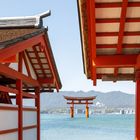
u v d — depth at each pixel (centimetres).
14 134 948
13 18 1092
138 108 776
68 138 3059
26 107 1082
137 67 757
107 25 683
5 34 945
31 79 1154
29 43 915
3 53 732
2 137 855
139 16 656
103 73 945
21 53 1048
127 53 770
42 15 1061
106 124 5778
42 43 1055
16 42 793
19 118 988
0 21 1095
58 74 1300
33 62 1201
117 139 2959
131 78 940
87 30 678
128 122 6781
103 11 641
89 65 851
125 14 632
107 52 770
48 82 1277
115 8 632
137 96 777
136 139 774
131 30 702
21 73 1020
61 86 1377
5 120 873
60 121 7125
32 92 1292
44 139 2981
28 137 1106
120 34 695
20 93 1002
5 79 1072
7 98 1207
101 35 712
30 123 1138
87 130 4172
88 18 635
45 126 5172
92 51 730
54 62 1216
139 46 751
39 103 1259
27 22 1063
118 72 942
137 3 618
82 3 605
